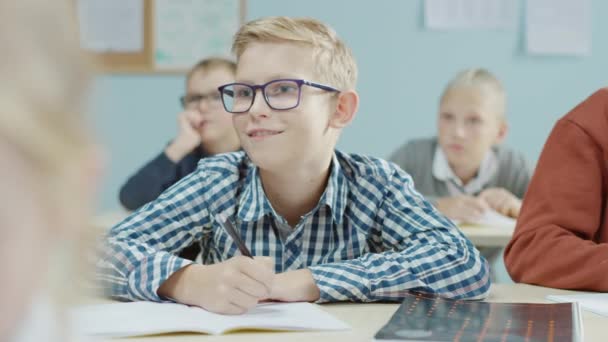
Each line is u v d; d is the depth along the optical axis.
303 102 1.26
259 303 1.13
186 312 1.05
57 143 0.30
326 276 1.20
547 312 1.05
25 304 0.31
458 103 3.05
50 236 0.31
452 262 1.26
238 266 1.06
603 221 1.52
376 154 3.91
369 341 0.92
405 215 1.37
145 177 2.81
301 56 1.28
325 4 3.86
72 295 0.34
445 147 3.09
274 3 3.86
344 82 1.35
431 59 3.91
